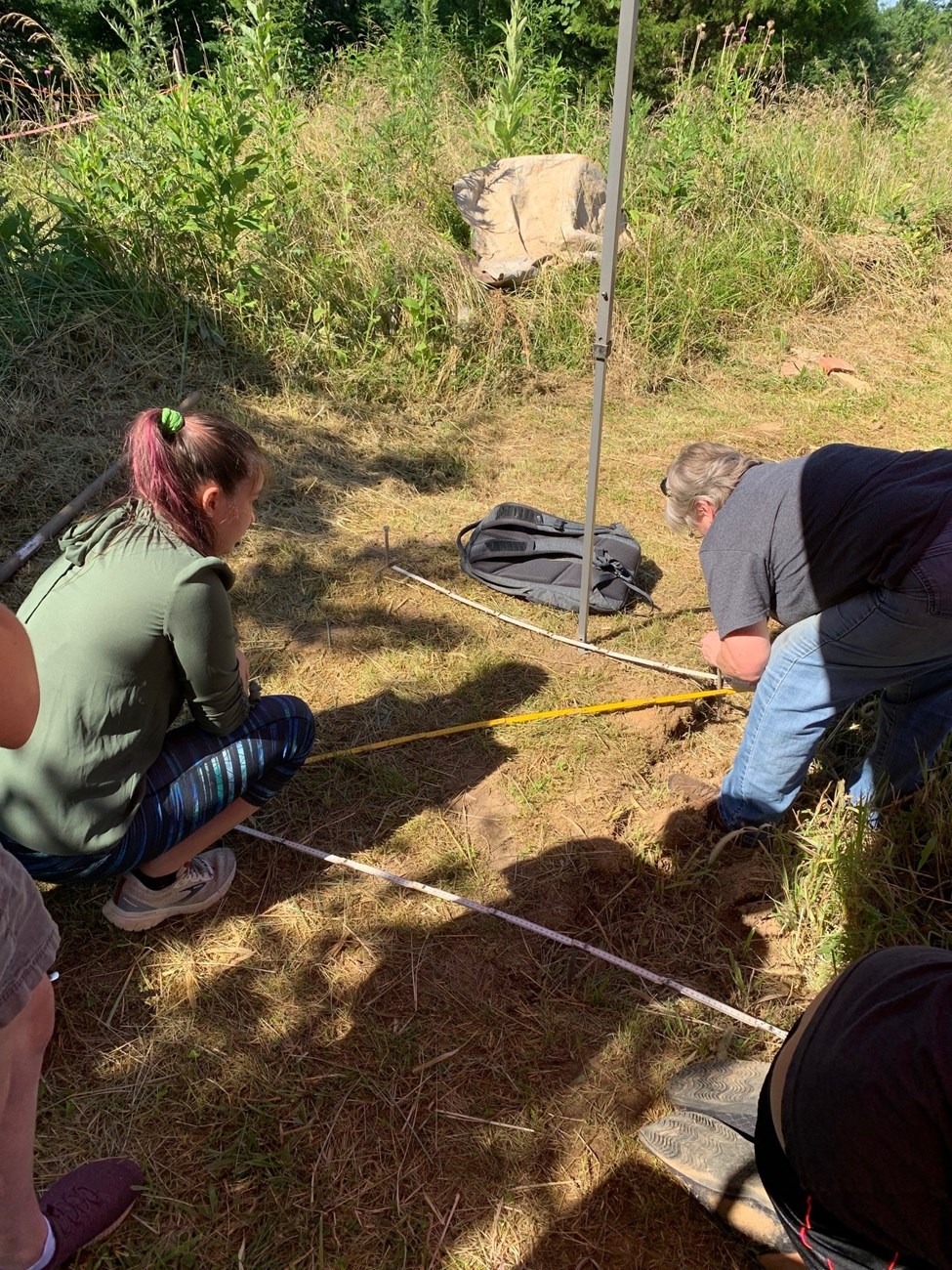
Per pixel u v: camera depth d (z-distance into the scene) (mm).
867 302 6957
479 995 2199
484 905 2432
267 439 4703
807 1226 1346
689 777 2955
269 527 4117
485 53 9844
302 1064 2016
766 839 2631
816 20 12930
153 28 5984
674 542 4289
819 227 7168
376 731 3033
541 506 4500
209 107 5645
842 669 2227
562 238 6371
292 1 9062
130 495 1970
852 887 2336
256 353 5168
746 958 2350
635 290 6184
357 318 5484
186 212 5047
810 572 2150
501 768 2920
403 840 2629
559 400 5625
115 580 1820
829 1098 1244
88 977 2170
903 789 2633
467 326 5664
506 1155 1879
